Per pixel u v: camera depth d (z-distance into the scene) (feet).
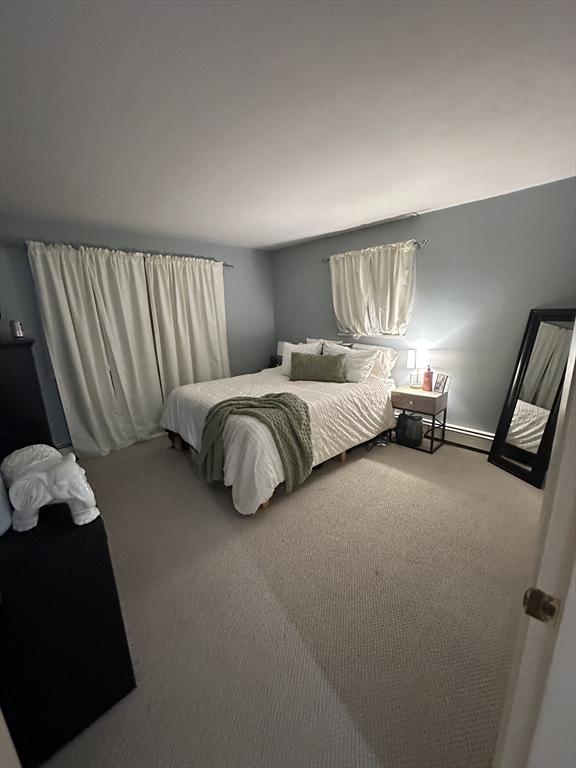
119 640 3.72
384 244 11.65
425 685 3.88
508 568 5.57
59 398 10.64
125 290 11.25
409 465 9.37
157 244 12.14
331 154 6.14
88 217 9.41
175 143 5.49
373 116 4.93
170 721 3.62
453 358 10.70
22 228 9.46
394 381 12.27
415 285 11.14
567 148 6.21
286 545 6.34
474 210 9.50
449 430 11.17
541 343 8.51
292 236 12.96
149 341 11.96
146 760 3.32
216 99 4.38
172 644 4.49
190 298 12.83
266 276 15.96
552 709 1.58
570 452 1.42
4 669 3.01
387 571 5.59
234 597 5.21
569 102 4.68
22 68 3.60
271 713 3.66
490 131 5.49
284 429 7.67
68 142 5.30
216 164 6.35
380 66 3.88
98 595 3.51
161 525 7.11
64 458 3.70
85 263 10.28
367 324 12.49
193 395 9.91
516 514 7.04
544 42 3.55
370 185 7.83
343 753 3.31
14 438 4.95
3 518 3.30
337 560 5.90
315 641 4.46
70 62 3.57
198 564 5.94
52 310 9.94
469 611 4.80
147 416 12.24
